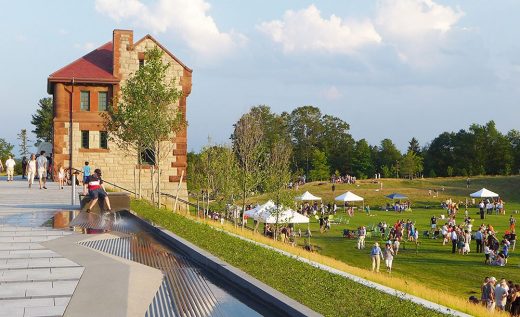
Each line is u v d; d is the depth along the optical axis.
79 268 11.94
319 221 52.97
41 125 103.44
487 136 136.25
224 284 11.72
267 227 40.28
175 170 43.81
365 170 137.25
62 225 18.88
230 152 48.66
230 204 44.22
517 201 86.12
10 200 27.88
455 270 30.14
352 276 17.67
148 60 32.31
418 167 130.38
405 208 73.00
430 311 10.73
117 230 18.53
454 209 63.53
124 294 9.97
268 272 12.52
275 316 9.50
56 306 9.09
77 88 42.53
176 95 32.41
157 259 14.02
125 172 42.91
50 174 46.88
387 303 10.77
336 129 143.50
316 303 9.91
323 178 119.88
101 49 46.88
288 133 141.12
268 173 42.44
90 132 42.56
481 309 17.77
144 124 30.92
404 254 35.69
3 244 14.80
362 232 38.59
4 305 9.11
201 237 17.17
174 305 9.90
